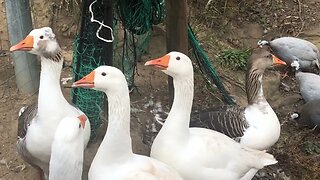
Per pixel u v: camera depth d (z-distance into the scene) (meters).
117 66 1.77
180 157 1.30
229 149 1.34
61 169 1.11
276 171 1.65
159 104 1.75
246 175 1.38
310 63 2.10
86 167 1.49
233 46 2.15
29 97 1.72
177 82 1.30
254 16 2.31
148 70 1.88
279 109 1.95
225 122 1.50
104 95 1.54
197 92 1.84
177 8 1.51
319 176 1.65
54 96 1.29
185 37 1.57
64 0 2.00
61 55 1.31
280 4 2.38
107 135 1.20
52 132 1.29
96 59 1.49
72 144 1.11
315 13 2.39
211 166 1.31
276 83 1.98
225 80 1.94
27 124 1.35
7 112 1.67
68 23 1.98
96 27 1.44
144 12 1.54
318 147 1.76
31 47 1.29
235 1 2.31
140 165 1.21
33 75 1.72
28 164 1.52
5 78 1.78
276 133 1.52
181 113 1.30
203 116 1.54
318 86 1.91
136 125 1.65
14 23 1.64
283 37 2.14
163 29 1.99
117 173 1.19
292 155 1.70
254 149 1.45
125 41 1.68
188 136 1.32
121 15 1.54
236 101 1.86
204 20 2.18
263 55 1.56
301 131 1.83
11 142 1.58
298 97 1.99
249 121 1.50
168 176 1.21
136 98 1.77
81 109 1.54
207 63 1.77
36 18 1.99
